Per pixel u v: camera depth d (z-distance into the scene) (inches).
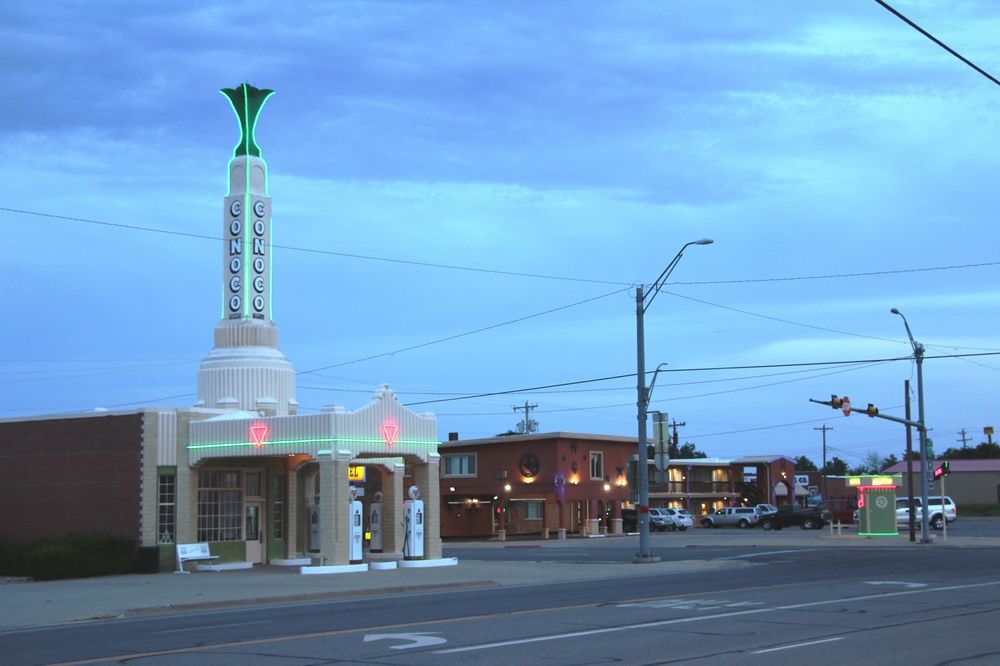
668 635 649.0
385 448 1446.9
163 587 1154.7
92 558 1350.9
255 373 1561.3
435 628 701.9
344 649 602.9
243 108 1638.8
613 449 2967.5
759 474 3757.4
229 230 1615.4
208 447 1440.7
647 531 1540.4
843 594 921.5
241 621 801.6
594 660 548.4
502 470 2839.6
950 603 836.0
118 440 1443.2
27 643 688.4
